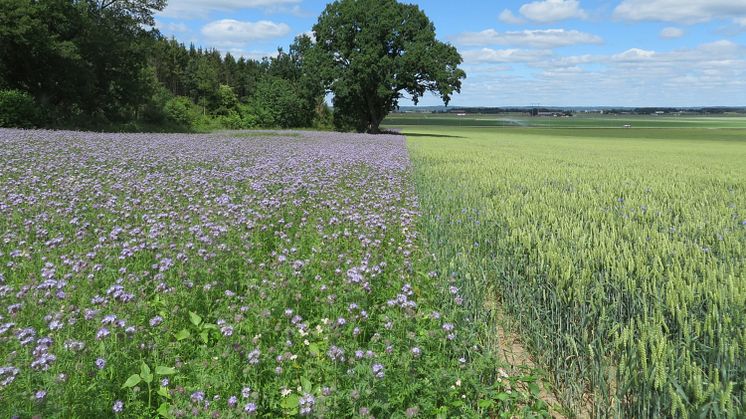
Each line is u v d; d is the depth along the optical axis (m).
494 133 83.69
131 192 10.80
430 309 5.56
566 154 32.22
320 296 5.77
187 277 5.85
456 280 6.34
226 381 3.93
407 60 67.31
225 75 140.38
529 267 6.54
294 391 4.07
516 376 4.62
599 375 4.20
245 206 9.77
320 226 8.64
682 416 3.39
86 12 46.44
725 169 21.95
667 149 42.00
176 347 4.46
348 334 4.84
